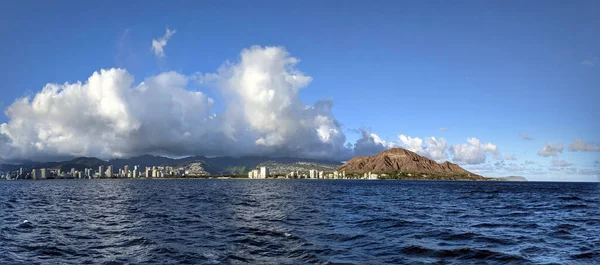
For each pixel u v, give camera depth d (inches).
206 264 907.4
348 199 3641.7
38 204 2844.5
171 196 3996.1
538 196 4685.0
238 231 1416.1
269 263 916.0
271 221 1739.7
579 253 1047.6
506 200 3764.8
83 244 1159.0
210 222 1694.1
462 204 3100.4
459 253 1037.2
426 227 1563.7
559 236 1341.0
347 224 1641.2
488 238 1286.9
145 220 1768.0
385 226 1581.0
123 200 3312.0
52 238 1266.0
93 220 1770.4
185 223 1656.0
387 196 4431.6
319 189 6742.1
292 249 1080.2
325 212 2209.6
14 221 1738.4
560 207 2780.5
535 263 932.6
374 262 930.7
